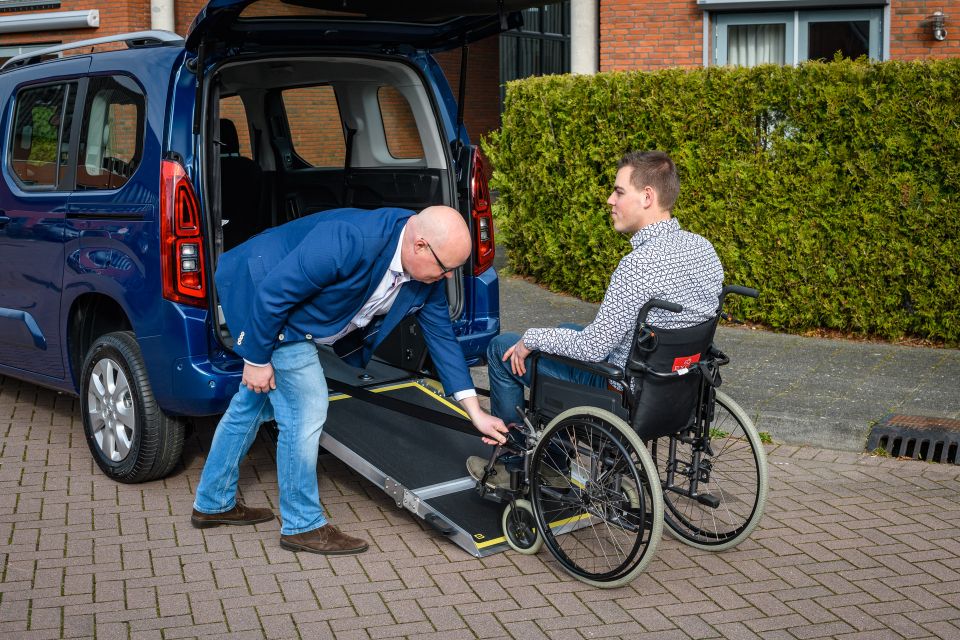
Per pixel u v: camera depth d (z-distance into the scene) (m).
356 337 4.00
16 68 5.43
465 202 4.97
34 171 4.96
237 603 3.56
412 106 5.03
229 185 5.63
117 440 4.59
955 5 10.16
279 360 3.81
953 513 4.43
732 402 3.99
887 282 6.99
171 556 3.93
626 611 3.54
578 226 8.13
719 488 4.54
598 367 3.67
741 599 3.63
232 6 3.85
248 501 4.49
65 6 13.05
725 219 7.36
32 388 6.20
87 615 3.45
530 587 3.72
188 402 4.17
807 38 10.75
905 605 3.58
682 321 3.65
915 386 5.89
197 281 4.12
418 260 3.55
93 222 4.46
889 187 6.82
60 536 4.08
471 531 3.96
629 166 3.72
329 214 3.76
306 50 4.54
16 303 5.13
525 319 7.56
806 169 7.05
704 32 11.02
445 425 4.07
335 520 4.32
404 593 3.65
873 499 4.59
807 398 5.64
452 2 4.43
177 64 4.21
